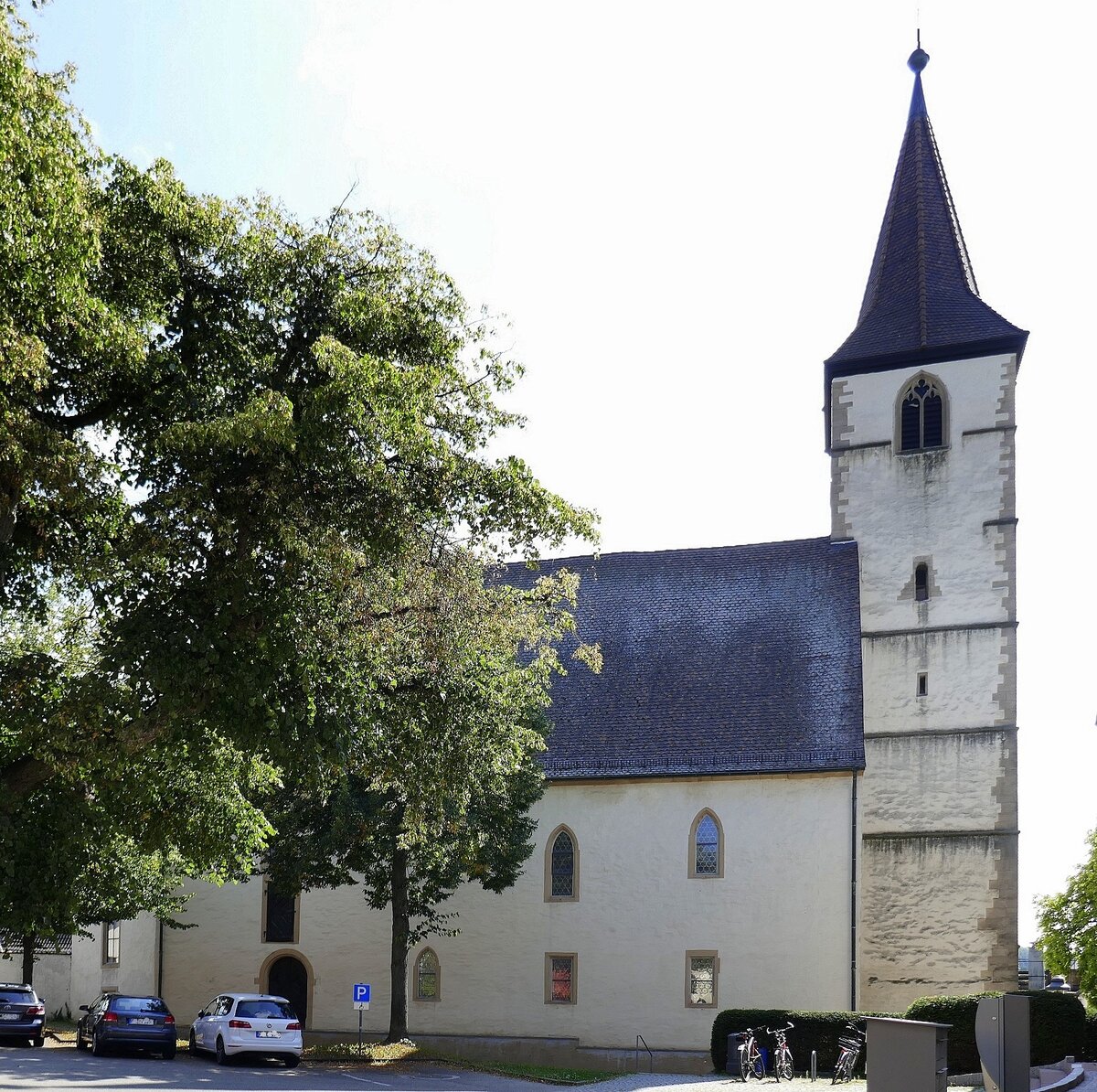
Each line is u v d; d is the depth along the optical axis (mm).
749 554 41969
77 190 15281
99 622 18969
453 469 18562
